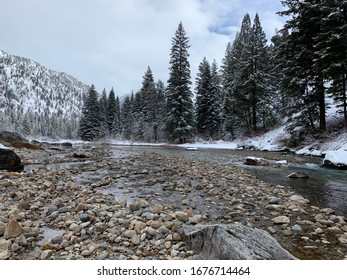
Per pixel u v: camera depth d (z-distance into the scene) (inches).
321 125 786.8
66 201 244.4
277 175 407.2
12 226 158.4
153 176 389.1
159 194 282.7
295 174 383.9
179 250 147.3
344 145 596.4
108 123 2415.1
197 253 142.8
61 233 170.9
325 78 730.8
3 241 147.5
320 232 182.1
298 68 808.9
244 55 1269.7
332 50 684.7
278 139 995.9
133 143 1635.1
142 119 1889.8
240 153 815.1
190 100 1455.5
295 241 168.2
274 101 1382.9
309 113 813.9
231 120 1344.7
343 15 682.2
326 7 714.8
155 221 181.0
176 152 866.8
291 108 857.5
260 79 1218.0
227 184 334.6
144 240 158.6
